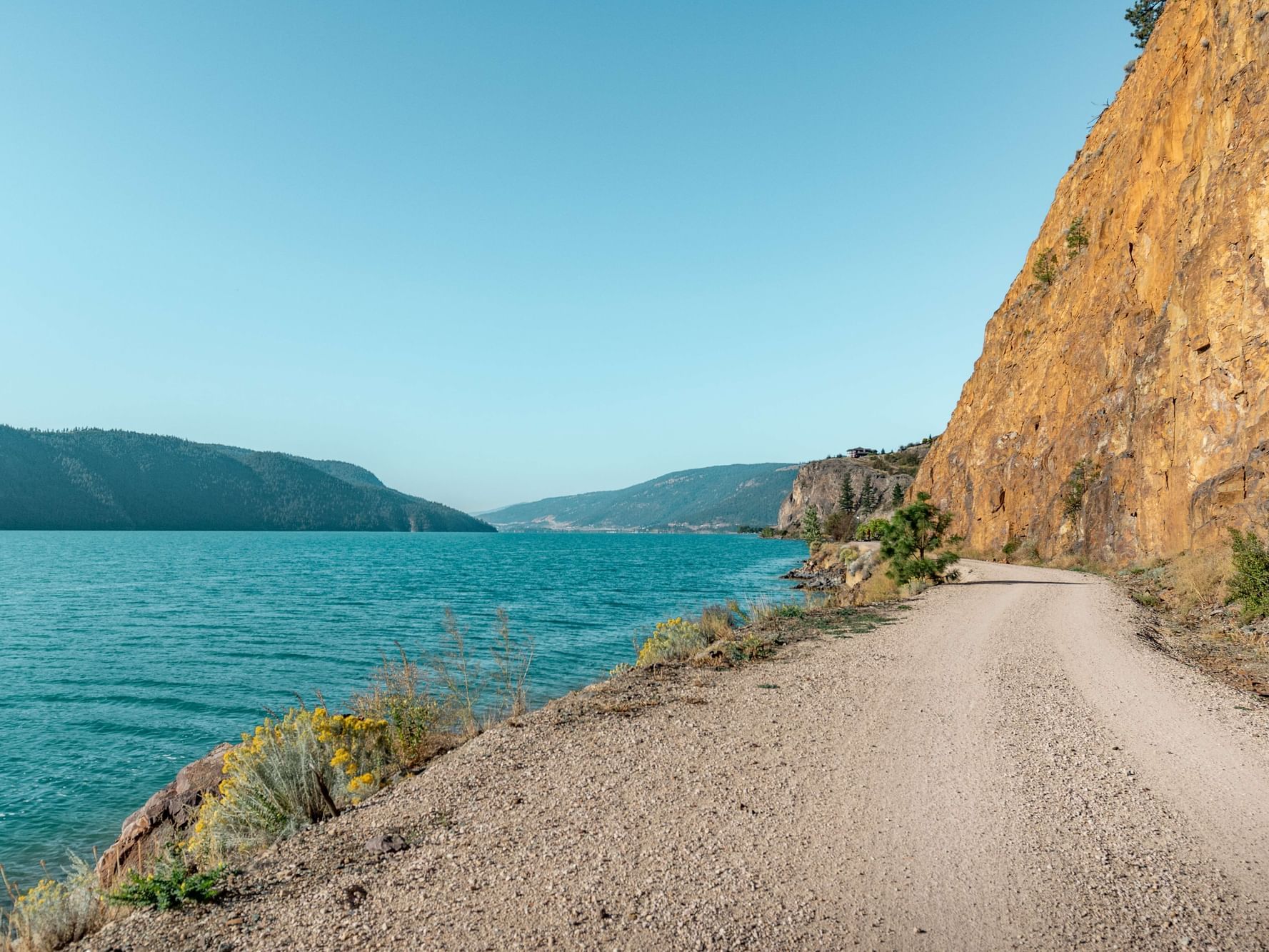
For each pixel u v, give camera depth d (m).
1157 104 31.64
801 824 5.18
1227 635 12.80
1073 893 4.18
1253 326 20.59
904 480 166.62
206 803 6.54
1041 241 48.75
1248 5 23.55
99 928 4.73
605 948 3.62
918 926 3.83
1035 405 41.16
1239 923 3.83
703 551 131.88
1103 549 30.08
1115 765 6.45
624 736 7.50
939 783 6.03
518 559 98.56
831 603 23.05
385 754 7.85
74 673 20.80
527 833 5.13
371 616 33.94
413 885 4.42
